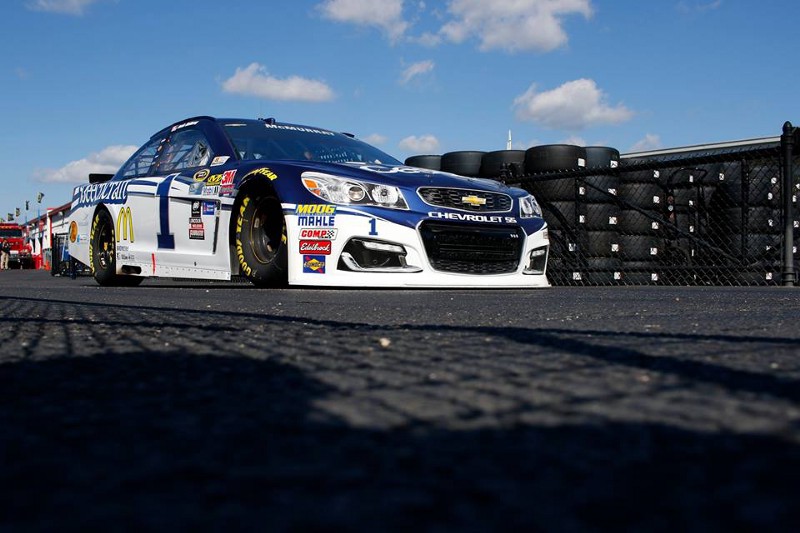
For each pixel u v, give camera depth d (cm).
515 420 82
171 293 445
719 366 119
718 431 75
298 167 460
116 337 181
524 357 133
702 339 162
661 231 763
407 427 80
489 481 60
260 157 520
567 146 729
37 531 50
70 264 1368
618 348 144
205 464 68
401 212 437
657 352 138
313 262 438
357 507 54
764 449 68
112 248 645
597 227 723
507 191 495
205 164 538
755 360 127
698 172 754
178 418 90
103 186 664
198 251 527
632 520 49
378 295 390
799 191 752
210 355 146
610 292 431
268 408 94
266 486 60
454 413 87
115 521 52
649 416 83
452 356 136
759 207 711
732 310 266
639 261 749
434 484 59
